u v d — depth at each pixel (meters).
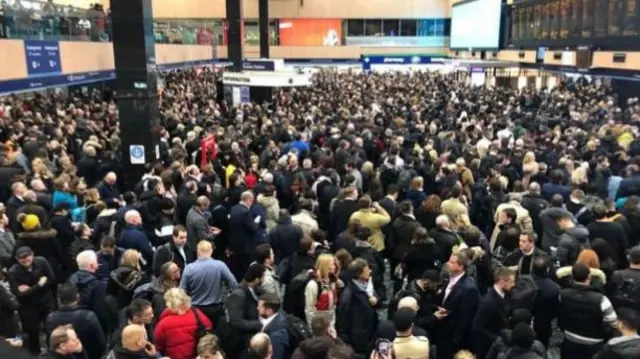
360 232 5.99
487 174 9.45
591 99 19.78
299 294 5.23
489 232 8.12
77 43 17.94
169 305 4.45
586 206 7.45
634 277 5.15
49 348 3.82
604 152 10.44
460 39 39.03
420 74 33.62
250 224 7.08
